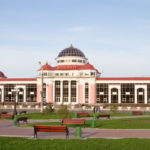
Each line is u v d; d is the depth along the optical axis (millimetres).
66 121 28391
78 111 62062
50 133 24500
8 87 88812
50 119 39375
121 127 28516
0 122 35812
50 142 18609
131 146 17422
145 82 79000
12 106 74438
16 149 16516
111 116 44938
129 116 44844
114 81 81188
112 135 23375
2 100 88875
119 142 18844
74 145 17547
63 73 87250
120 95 80562
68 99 83438
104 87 81938
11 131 26000
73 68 87562
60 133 24516
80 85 83125
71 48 92812
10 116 40812
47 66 88125
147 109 66062
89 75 83812
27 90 87188
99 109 63531
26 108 72688
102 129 27281
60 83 84250
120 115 46844
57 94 84438
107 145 17562
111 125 30312
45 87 85125
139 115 47000
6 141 18766
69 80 83625
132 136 22828
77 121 28281
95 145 17578
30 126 30016
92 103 81500
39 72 88000
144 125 30109
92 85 81938
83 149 16500
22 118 33094
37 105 75500
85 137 22219
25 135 23250
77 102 82938
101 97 82000
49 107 49094
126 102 80000
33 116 44188
